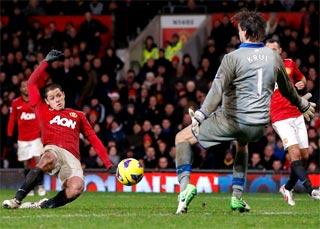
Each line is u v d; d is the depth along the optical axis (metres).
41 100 19.38
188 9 44.75
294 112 21.98
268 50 16.84
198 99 37.50
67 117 19.17
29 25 44.94
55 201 19.03
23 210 18.52
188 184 16.92
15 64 41.84
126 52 45.00
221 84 16.44
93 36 42.78
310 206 22.17
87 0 46.56
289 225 15.55
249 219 16.45
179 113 36.94
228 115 16.73
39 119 19.23
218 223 15.61
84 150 36.28
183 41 44.28
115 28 45.62
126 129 37.59
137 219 16.28
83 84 39.75
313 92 37.47
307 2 43.09
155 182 32.78
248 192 32.34
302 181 21.47
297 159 21.81
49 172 18.95
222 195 29.44
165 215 17.25
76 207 20.41
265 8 43.44
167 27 44.72
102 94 39.41
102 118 38.56
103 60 40.91
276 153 34.56
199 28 44.28
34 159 29.83
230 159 34.44
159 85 39.00
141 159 35.75
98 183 33.28
